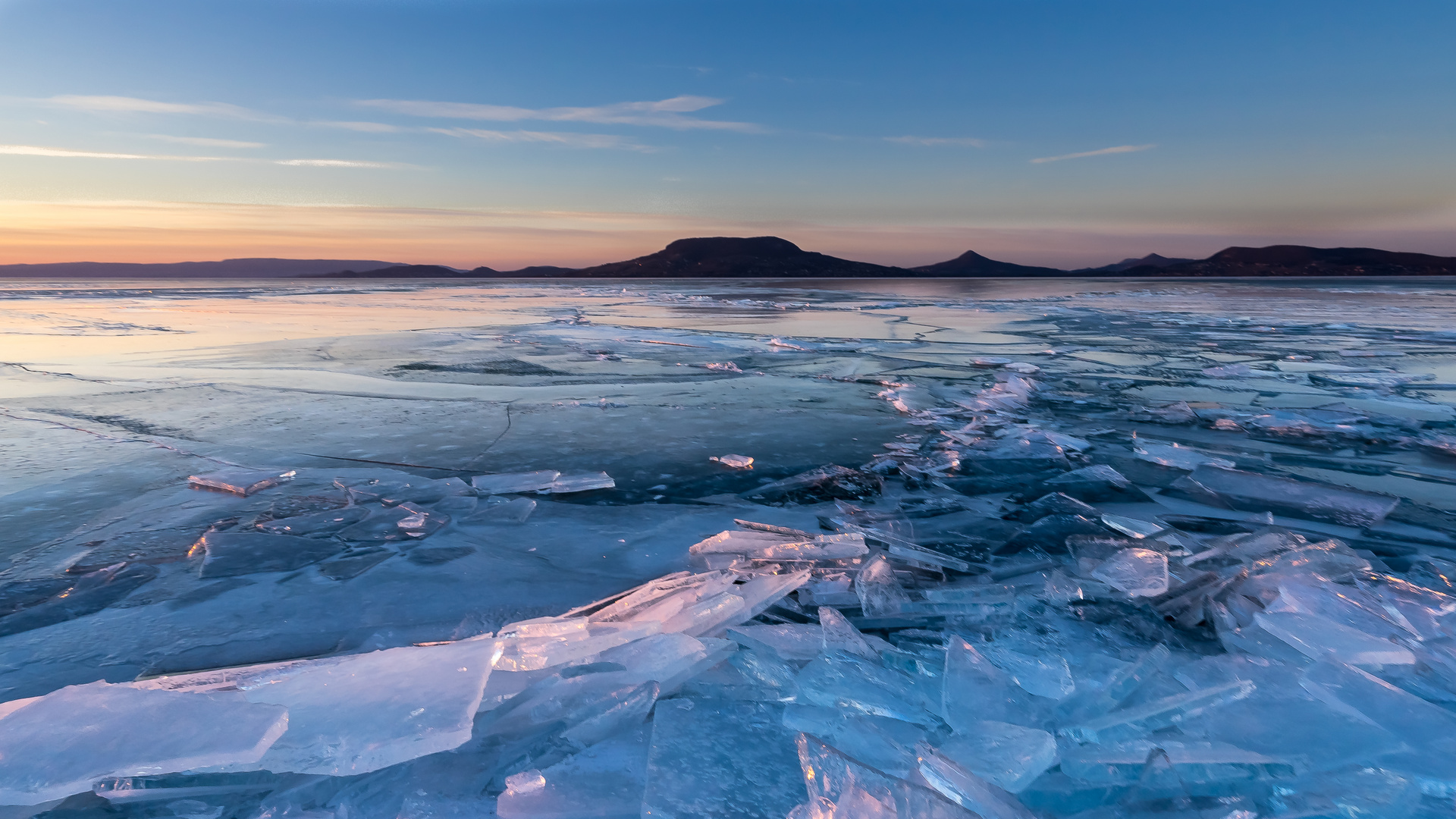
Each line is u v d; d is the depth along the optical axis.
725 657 1.97
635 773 1.52
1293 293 35.16
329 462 4.20
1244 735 1.57
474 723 1.65
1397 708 1.59
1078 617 2.29
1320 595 2.24
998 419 5.50
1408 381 7.46
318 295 34.78
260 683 1.77
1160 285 57.62
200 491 3.61
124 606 2.36
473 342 11.41
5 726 1.46
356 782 1.48
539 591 2.51
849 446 4.64
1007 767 1.42
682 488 3.76
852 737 1.60
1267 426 5.21
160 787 1.39
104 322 15.74
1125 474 4.03
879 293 37.09
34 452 4.36
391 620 2.27
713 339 12.08
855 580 2.55
